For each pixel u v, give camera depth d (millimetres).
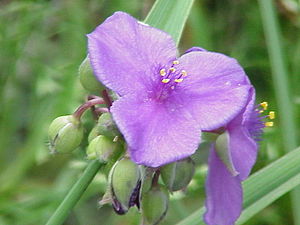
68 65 144
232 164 71
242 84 72
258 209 87
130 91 69
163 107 70
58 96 142
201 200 142
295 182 88
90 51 67
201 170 121
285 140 115
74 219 142
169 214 133
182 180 71
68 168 139
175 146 66
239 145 72
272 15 121
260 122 83
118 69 69
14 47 150
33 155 142
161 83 71
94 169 73
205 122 69
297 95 144
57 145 74
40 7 148
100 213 141
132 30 72
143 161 64
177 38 90
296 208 108
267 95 150
